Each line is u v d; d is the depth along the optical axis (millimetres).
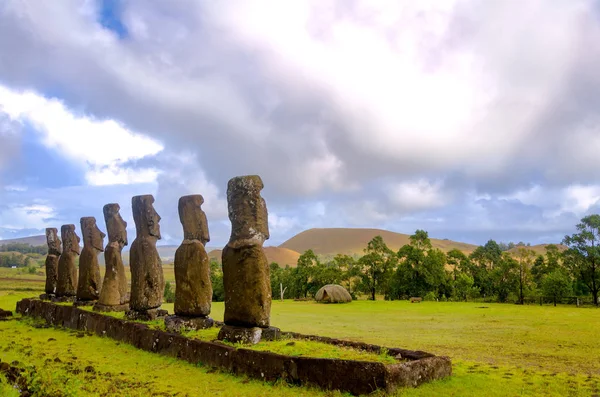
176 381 8586
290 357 8266
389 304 34062
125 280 16734
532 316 22031
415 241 45688
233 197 11281
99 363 10188
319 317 23203
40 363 9703
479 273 46656
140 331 12062
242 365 8938
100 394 7539
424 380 7746
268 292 10680
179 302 12586
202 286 12547
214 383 8391
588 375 8938
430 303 34688
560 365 10156
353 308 30188
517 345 13094
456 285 44750
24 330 15383
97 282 17812
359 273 48594
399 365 7461
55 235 21844
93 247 18078
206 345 9891
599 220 36531
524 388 7531
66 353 11312
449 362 8367
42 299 20969
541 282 39906
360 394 7324
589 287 36844
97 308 16016
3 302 24094
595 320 19781
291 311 27734
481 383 7801
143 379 8766
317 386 7789
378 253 48781
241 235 10953
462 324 19000
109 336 13508
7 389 6852
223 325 11555
